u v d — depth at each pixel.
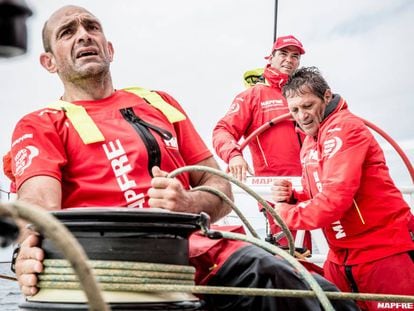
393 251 3.01
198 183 2.86
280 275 2.16
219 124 4.68
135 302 1.80
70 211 1.80
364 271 3.04
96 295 0.95
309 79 3.13
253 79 5.12
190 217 1.89
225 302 2.27
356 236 3.06
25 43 0.92
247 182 4.21
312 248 4.31
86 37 2.73
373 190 3.03
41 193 2.43
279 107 4.61
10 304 3.54
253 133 4.45
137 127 2.67
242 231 2.53
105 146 2.58
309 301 2.17
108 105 2.74
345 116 3.05
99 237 1.82
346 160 2.93
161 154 2.64
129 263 1.81
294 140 4.50
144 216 1.81
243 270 2.23
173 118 2.82
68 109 2.65
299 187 4.09
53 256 1.86
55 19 2.79
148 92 2.90
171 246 1.89
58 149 2.56
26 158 2.52
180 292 1.89
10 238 0.93
